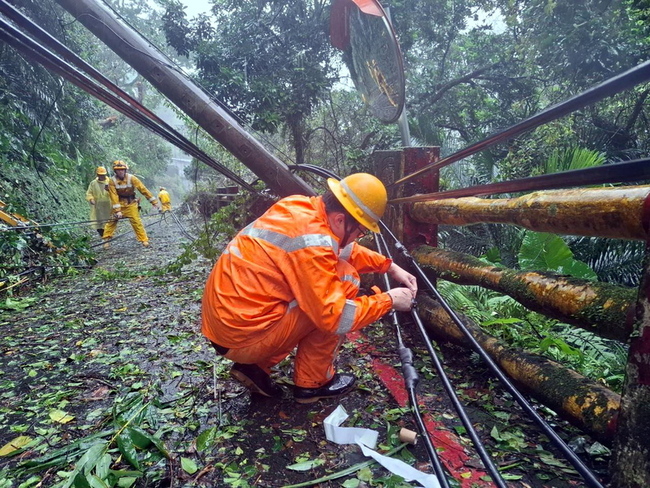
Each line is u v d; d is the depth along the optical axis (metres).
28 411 2.44
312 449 2.02
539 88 9.89
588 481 1.30
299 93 8.16
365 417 2.27
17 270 5.71
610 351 3.24
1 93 9.38
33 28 1.33
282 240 1.94
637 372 1.37
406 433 1.99
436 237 3.48
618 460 1.43
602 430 1.75
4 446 2.09
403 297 2.11
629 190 1.52
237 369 2.35
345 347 3.14
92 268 7.16
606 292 1.76
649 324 1.32
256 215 6.64
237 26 8.16
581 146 7.55
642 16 6.50
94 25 3.05
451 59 10.45
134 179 9.41
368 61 3.81
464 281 2.77
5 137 8.77
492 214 2.38
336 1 4.07
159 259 7.96
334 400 2.44
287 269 1.93
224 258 2.05
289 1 8.20
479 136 9.39
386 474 1.83
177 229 12.88
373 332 3.42
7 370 3.00
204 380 2.71
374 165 3.71
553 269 3.76
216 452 2.00
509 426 2.14
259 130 8.09
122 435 1.99
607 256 4.71
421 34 9.36
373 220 2.03
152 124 2.00
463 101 9.84
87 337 3.61
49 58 1.40
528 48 8.03
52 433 2.20
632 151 7.21
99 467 1.83
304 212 1.99
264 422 2.24
